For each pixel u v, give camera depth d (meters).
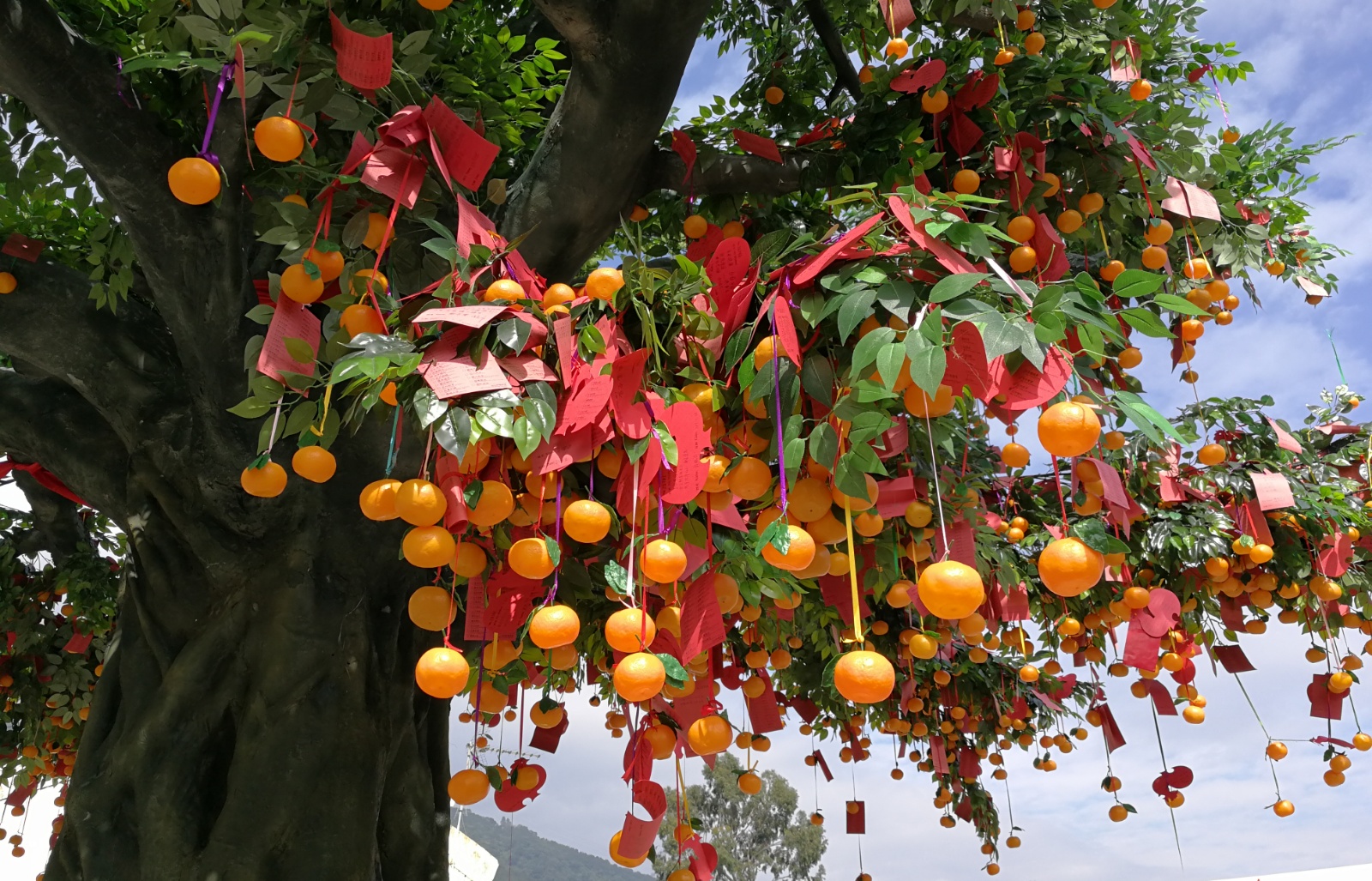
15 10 2.29
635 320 1.73
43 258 3.46
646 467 1.45
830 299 1.50
